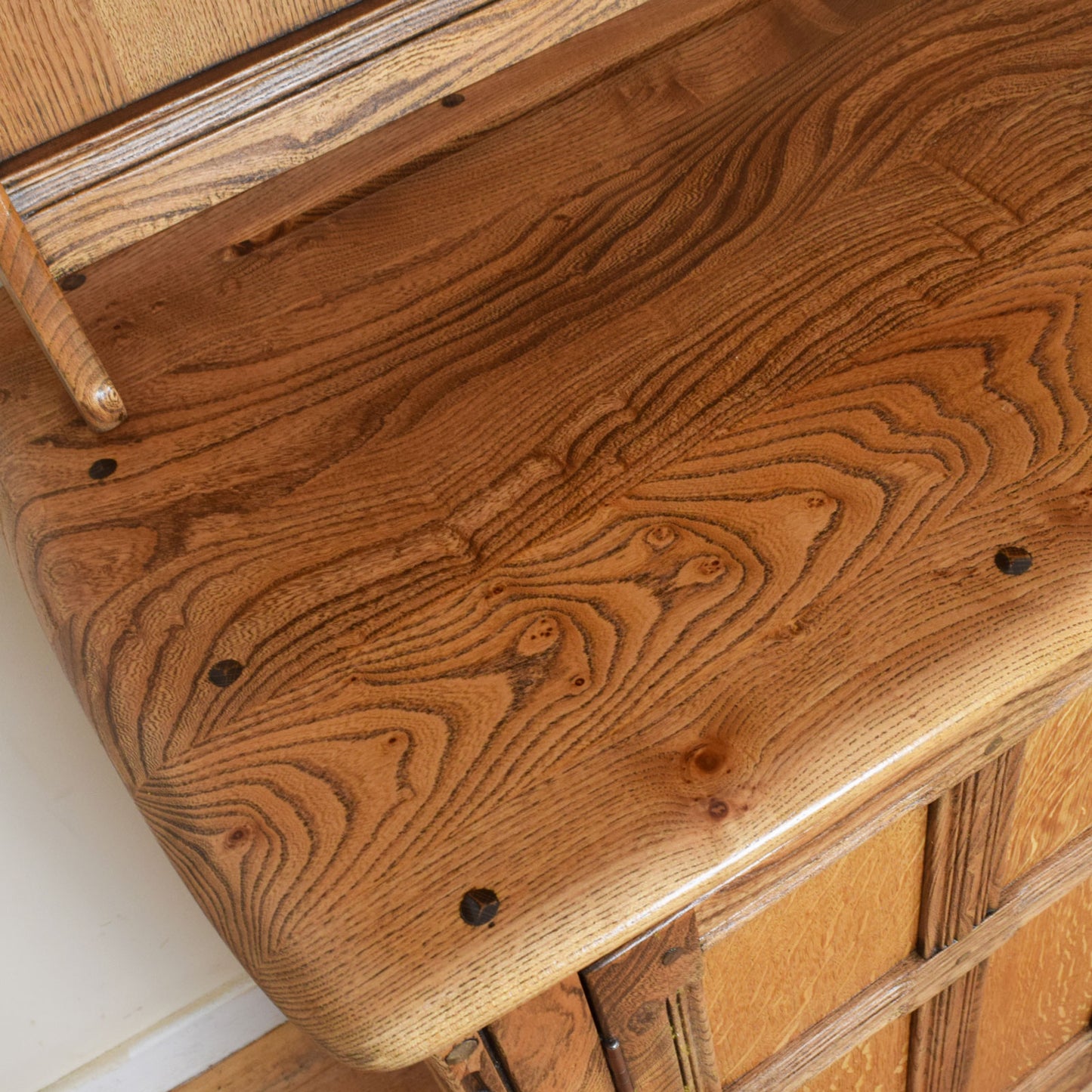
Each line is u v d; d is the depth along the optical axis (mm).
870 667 1053
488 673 1076
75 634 1126
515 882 1014
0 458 1223
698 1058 1233
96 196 1302
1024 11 1358
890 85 1327
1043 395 1133
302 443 1194
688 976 1145
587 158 1330
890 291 1199
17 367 1274
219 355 1251
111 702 1096
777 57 1369
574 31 1400
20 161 1281
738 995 1249
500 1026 1075
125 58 1271
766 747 1037
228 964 2191
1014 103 1291
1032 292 1182
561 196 1309
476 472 1160
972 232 1221
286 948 1010
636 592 1094
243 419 1213
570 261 1265
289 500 1166
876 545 1091
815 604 1076
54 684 1676
